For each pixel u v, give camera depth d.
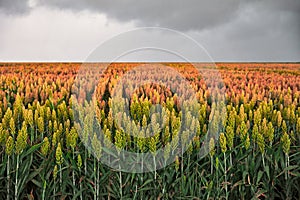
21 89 3.24
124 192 2.42
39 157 2.50
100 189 2.42
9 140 2.16
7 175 2.21
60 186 2.33
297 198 2.50
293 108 2.82
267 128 2.46
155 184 2.38
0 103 2.85
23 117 2.63
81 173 2.44
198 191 2.42
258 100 3.08
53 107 2.63
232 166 2.45
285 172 2.42
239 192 2.48
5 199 2.31
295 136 2.72
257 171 2.55
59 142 2.40
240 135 2.50
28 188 2.49
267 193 2.45
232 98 3.00
